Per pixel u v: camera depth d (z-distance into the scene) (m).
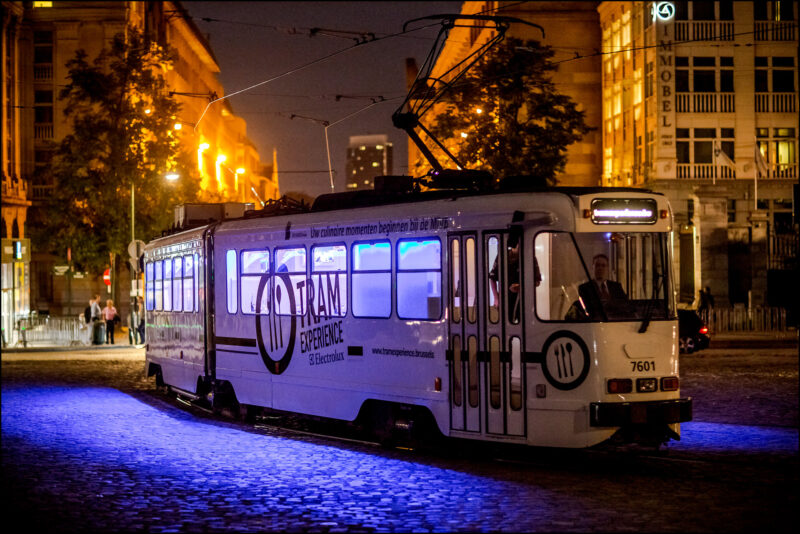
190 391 18.97
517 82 39.22
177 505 9.70
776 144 48.31
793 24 47.88
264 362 16.09
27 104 57.81
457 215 12.45
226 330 17.28
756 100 48.12
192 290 18.77
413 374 13.01
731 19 47.91
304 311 15.10
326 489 10.44
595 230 11.66
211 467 11.92
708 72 48.00
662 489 10.07
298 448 13.52
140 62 44.91
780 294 41.84
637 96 50.81
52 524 8.89
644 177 49.47
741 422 15.05
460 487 10.41
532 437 11.64
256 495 10.16
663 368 11.66
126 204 44.91
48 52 58.00
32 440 14.38
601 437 11.28
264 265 16.16
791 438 13.48
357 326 13.98
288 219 15.58
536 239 11.75
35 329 41.38
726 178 47.91
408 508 9.41
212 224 18.00
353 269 14.08
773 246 42.19
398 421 13.39
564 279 11.60
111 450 13.36
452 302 12.48
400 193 13.93
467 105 39.72
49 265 56.81
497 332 11.98
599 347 11.35
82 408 18.69
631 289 11.72
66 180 44.75
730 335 37.12
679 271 43.66
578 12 56.75
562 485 10.40
